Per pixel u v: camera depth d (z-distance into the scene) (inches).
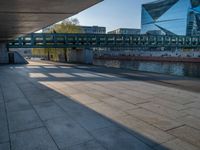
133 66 2333.9
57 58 2105.1
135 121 216.7
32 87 411.8
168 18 4141.2
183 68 2174.0
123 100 307.1
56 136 181.2
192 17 3683.6
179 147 160.2
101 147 160.7
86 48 1561.3
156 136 180.1
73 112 247.9
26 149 159.0
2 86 422.3
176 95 340.5
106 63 2608.3
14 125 207.5
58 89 391.9
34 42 1449.3
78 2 342.6
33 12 434.0
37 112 248.1
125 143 167.0
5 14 457.4
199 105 278.2
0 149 159.2
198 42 2792.8
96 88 403.2
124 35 1919.3
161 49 3191.4
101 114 240.2
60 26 2001.7
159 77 568.1
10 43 1408.7
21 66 1022.4
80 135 182.7
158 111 251.6
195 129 195.3
